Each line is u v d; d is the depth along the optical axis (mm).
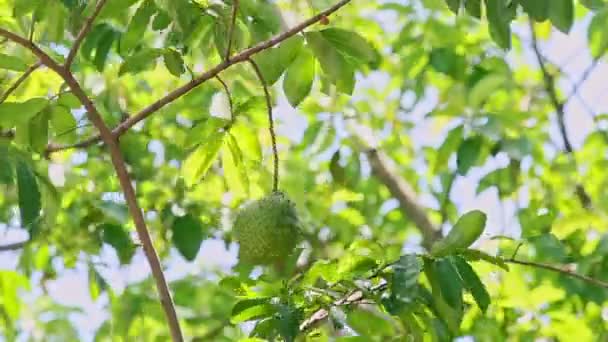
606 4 5363
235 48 4355
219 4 4281
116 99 6477
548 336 5957
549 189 7578
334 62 3789
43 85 5172
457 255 3584
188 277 6605
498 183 6938
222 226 6328
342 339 4074
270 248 4094
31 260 6234
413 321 3773
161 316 6270
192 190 6191
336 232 7438
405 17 7941
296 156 7672
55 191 4188
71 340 6465
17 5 4148
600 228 6070
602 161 7496
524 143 5992
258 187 4621
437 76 7926
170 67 4004
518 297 5516
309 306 3920
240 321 3869
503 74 6777
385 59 8164
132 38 4262
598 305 5820
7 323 5145
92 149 6559
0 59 3883
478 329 5648
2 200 6117
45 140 4051
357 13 7934
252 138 4250
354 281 3877
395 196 7609
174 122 6855
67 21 4293
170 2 4164
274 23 4367
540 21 3385
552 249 5574
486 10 3557
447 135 5902
